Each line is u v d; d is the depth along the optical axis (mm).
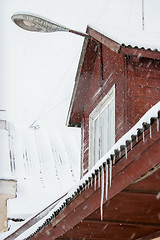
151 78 8477
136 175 4785
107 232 7211
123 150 4949
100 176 5461
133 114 8156
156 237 7039
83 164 10414
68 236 7520
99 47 9727
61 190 15570
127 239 7668
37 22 8977
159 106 4227
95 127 9938
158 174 4973
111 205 5914
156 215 6281
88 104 10500
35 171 16781
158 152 4422
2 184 14352
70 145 20547
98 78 9922
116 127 8523
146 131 4543
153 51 8195
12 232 9883
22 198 14477
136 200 5746
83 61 10102
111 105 9094
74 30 9406
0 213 13711
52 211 6988
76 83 10477
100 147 9344
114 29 9094
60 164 18047
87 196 5879
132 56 8375
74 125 11234
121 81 8594
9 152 17734
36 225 7648
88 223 6691
